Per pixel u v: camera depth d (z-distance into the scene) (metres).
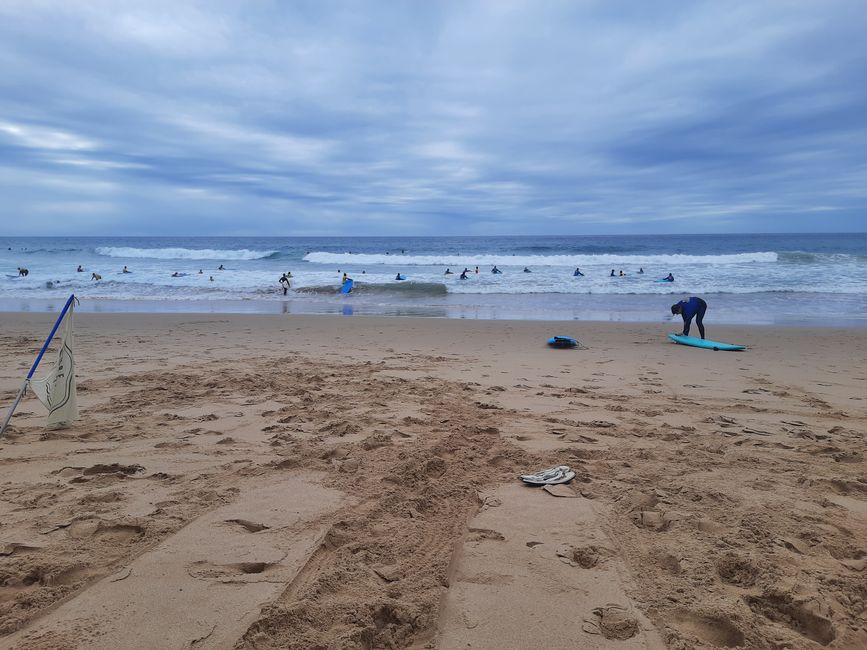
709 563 2.90
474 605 2.54
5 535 3.07
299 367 8.66
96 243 106.62
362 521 3.35
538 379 8.08
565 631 2.35
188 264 41.84
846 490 3.97
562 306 20.67
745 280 27.25
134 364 8.71
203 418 5.63
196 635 2.24
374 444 4.79
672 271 32.00
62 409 5.22
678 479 4.18
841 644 2.31
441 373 8.41
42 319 15.49
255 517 3.38
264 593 2.56
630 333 13.52
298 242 115.88
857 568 2.88
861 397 7.21
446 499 3.76
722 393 7.36
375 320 15.97
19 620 2.31
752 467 4.47
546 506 3.65
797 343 12.09
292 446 4.77
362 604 2.48
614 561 2.94
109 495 3.63
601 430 5.48
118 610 2.41
